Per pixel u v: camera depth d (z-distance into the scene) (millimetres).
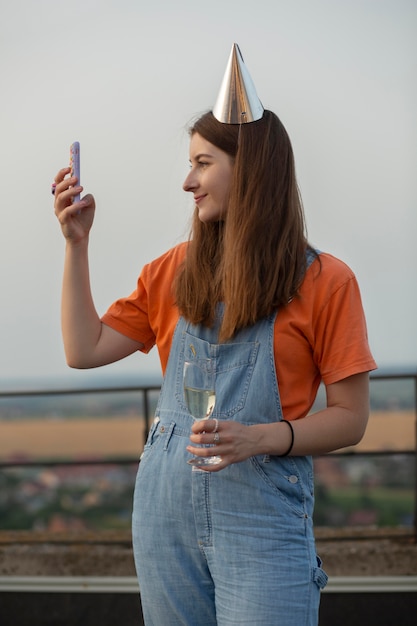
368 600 2908
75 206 1857
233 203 1767
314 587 1710
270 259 1743
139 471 1823
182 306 1820
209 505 1711
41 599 3023
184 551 1752
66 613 3010
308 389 1776
